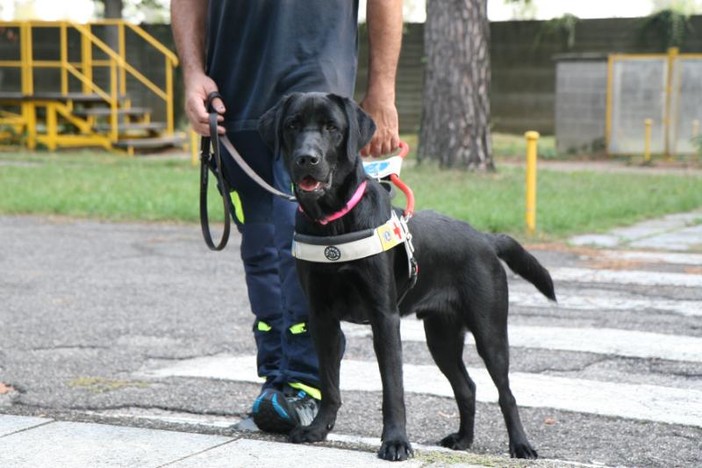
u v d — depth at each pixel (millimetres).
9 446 4293
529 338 7340
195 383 6324
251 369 6625
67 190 16984
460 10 20094
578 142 26984
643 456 5000
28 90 25562
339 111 4102
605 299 8758
